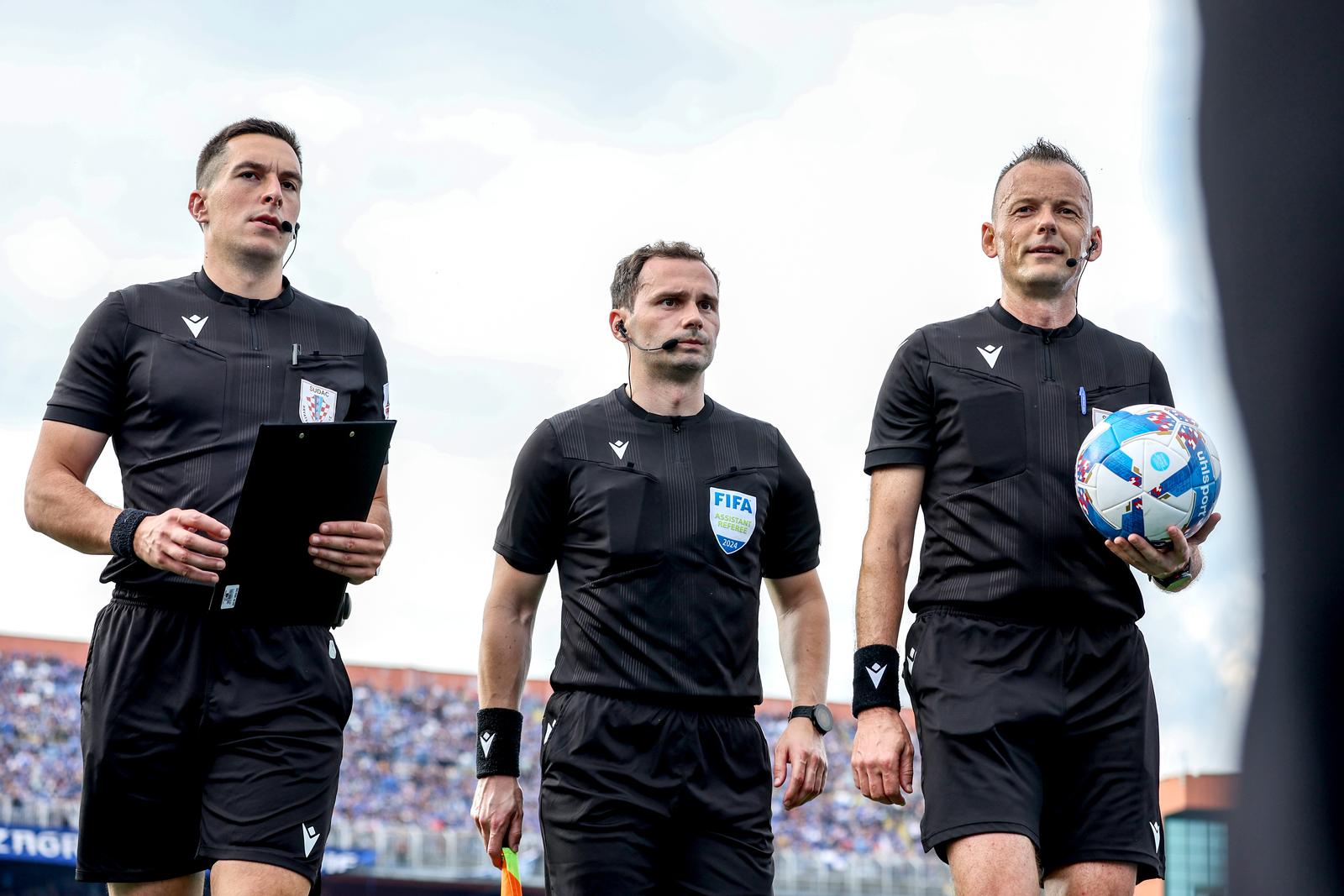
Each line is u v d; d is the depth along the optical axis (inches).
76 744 978.7
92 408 154.1
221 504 151.6
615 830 153.4
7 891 868.6
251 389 156.2
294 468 141.4
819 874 1043.3
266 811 145.5
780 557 173.0
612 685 157.2
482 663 167.5
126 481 155.2
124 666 148.9
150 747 147.9
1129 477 139.5
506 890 162.4
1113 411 153.3
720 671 158.7
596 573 160.9
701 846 155.4
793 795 163.3
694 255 170.9
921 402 157.5
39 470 151.6
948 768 145.3
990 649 148.1
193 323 156.9
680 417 167.8
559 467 165.5
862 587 156.2
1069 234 155.3
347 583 152.8
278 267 162.2
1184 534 139.6
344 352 163.6
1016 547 148.5
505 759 165.8
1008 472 150.4
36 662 991.6
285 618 150.9
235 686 149.2
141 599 150.5
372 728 1058.1
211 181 160.4
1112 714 146.9
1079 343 156.9
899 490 157.6
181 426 153.6
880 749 148.6
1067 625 148.3
